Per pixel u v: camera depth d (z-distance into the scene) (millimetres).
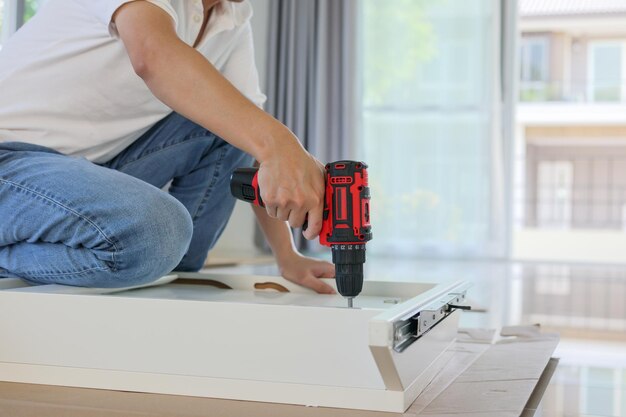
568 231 9828
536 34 10672
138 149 1426
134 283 1128
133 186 1102
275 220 1366
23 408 839
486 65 4887
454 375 1081
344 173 934
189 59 950
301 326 884
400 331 835
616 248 9625
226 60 1471
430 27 4965
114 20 1021
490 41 4871
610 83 10359
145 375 930
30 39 1251
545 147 10758
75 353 954
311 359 881
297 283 1349
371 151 5070
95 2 1053
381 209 5051
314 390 881
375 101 5051
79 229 1070
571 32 10727
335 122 4988
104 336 945
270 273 2986
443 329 1129
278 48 5055
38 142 1235
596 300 2732
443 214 4980
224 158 1500
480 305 2273
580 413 918
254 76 1507
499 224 4914
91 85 1241
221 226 1573
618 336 1736
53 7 1258
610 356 1395
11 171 1118
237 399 902
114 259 1076
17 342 973
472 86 4914
